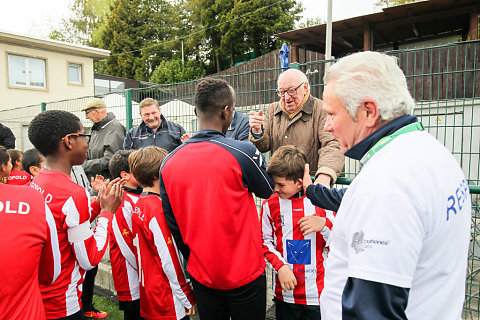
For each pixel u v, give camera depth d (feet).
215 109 4.83
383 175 2.32
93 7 141.28
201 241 4.52
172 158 4.82
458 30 37.14
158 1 138.41
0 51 41.65
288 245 5.75
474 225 7.35
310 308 5.58
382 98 2.59
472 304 7.49
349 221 2.46
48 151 4.85
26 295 3.63
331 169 5.75
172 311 5.75
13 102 42.93
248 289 4.63
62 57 47.19
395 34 37.88
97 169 11.62
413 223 2.19
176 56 129.18
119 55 124.88
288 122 7.62
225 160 4.49
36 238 3.74
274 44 101.96
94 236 4.99
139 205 5.89
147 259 5.84
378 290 2.14
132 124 13.62
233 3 105.09
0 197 3.55
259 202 8.69
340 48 43.32
